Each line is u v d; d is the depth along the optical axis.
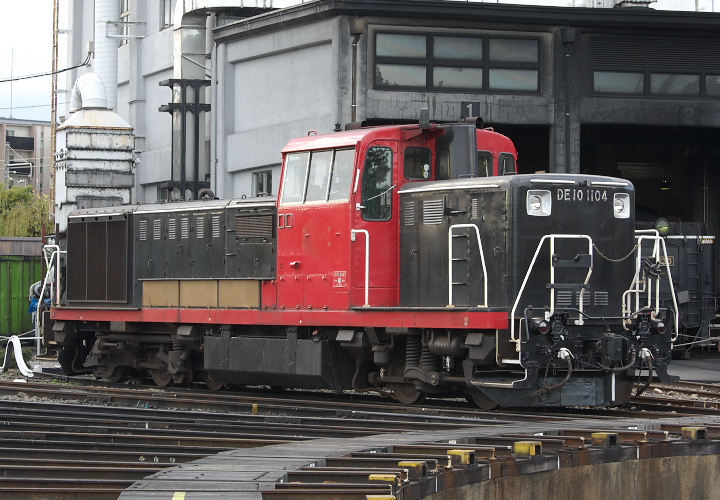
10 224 88.50
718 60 37.03
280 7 40.50
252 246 24.03
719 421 16.72
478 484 12.73
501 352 18.92
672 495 14.48
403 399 21.77
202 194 26.89
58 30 61.09
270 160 38.44
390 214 21.42
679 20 35.88
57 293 30.67
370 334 21.11
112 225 28.41
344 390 23.12
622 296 19.95
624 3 36.47
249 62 40.03
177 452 14.05
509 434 14.88
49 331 30.86
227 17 41.22
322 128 35.91
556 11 35.25
